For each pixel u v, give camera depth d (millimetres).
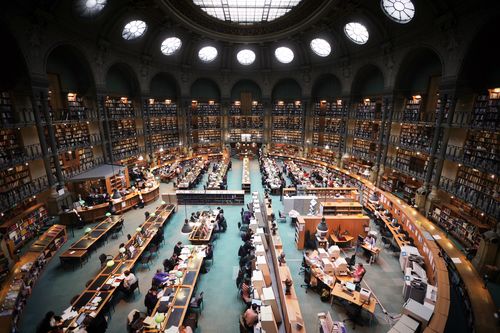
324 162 30609
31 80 14828
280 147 36812
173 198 15367
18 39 13828
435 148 16672
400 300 10344
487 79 14328
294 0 22625
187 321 8570
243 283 9969
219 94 35469
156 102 30781
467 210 14516
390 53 20656
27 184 14812
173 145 32281
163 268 12188
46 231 13781
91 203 17188
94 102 21547
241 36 27594
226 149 36625
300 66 31062
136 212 18156
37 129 15438
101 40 20281
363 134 25875
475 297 9711
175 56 29234
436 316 7598
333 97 30156
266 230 15062
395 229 14273
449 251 12297
